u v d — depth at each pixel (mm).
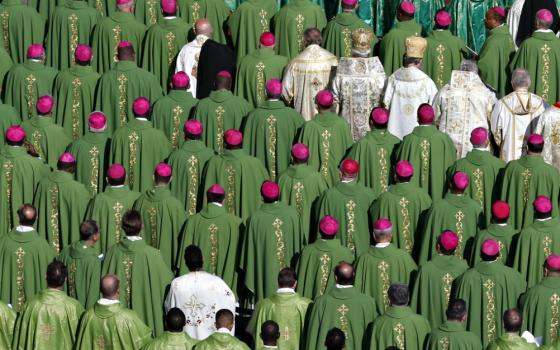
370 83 80188
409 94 80000
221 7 88250
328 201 74938
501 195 76375
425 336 67500
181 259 74250
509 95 79562
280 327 69000
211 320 70500
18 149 78000
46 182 76875
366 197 75062
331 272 72062
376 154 77438
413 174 76188
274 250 73625
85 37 87312
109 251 72562
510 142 79500
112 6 88750
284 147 79062
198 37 84500
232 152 76688
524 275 72812
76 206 76688
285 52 85938
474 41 87938
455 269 70875
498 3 88375
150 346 66312
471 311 70500
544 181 75625
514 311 66062
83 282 72188
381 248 71562
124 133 78562
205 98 80250
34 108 84000
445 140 77312
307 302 69375
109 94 82375
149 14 88438
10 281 73750
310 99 81625
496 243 70750
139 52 86500
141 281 72062
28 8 87875
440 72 84000
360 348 68875
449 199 73938
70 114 83188
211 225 74062
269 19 86875
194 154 77500
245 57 83250
